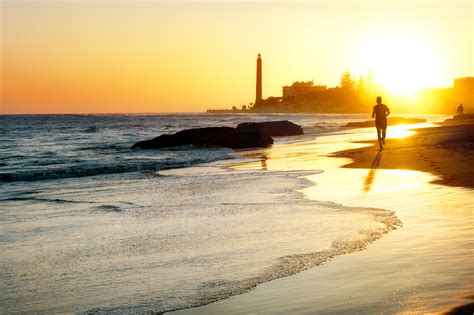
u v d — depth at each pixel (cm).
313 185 1444
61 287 624
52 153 3566
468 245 711
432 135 3388
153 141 3859
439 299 491
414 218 921
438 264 620
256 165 2234
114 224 1015
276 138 4922
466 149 2261
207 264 698
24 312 544
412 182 1391
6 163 2794
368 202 1127
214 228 931
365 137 4253
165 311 525
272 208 1111
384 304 491
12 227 1012
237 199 1263
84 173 2184
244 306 523
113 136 6297
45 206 1289
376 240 769
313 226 903
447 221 884
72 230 970
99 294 593
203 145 3794
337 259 679
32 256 780
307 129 6669
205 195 1361
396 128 5544
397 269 610
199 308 527
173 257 743
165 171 2183
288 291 561
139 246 820
